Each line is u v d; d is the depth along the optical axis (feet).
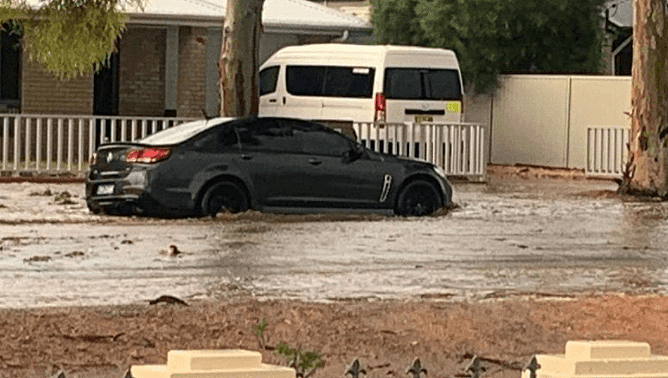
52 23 89.40
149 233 76.48
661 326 48.88
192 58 141.49
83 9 89.30
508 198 109.40
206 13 138.31
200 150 86.12
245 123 88.02
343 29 150.20
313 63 133.18
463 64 156.04
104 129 116.98
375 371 39.55
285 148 88.84
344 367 39.81
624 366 21.66
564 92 151.23
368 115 129.29
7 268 61.16
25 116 114.73
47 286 55.77
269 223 83.87
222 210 86.53
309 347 42.73
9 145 134.92
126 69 141.79
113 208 85.87
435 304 51.67
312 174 89.20
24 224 80.28
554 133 152.05
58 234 75.10
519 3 155.84
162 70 143.02
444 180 93.25
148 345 42.11
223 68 109.81
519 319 48.98
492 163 157.17
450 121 131.23
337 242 74.38
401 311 49.52
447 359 41.81
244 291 55.21
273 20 145.69
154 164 84.69
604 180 138.92
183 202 85.40
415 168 92.27
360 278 60.08
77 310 48.32
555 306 51.85
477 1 154.81
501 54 156.04
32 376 37.50
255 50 110.32
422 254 69.97
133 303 50.98
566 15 158.10
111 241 72.18
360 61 130.41
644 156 113.80
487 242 76.54
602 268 66.33
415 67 130.21
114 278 58.54
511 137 155.63
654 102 114.52
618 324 48.96
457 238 78.28
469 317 48.78
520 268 65.51
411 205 92.27
